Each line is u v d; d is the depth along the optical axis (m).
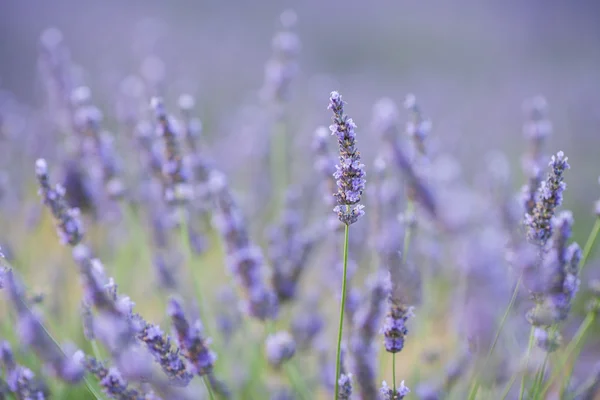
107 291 0.71
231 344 0.91
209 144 1.59
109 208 0.96
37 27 3.16
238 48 3.02
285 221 0.93
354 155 0.68
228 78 2.51
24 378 0.74
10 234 1.07
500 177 0.90
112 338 0.70
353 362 0.75
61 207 0.74
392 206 0.88
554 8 4.09
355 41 3.58
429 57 3.39
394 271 0.69
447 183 1.12
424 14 4.07
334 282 0.88
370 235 0.89
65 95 0.98
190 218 0.93
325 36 3.64
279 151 1.19
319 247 1.00
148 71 1.08
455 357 0.85
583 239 1.27
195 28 3.33
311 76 2.69
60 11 3.39
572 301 0.72
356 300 0.79
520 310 0.79
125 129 1.06
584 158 1.69
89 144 0.89
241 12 3.80
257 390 0.89
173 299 0.70
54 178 1.03
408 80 2.73
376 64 3.22
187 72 1.92
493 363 0.79
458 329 0.88
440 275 1.03
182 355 0.71
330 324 0.95
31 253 1.05
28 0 3.35
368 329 0.75
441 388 0.83
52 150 1.30
